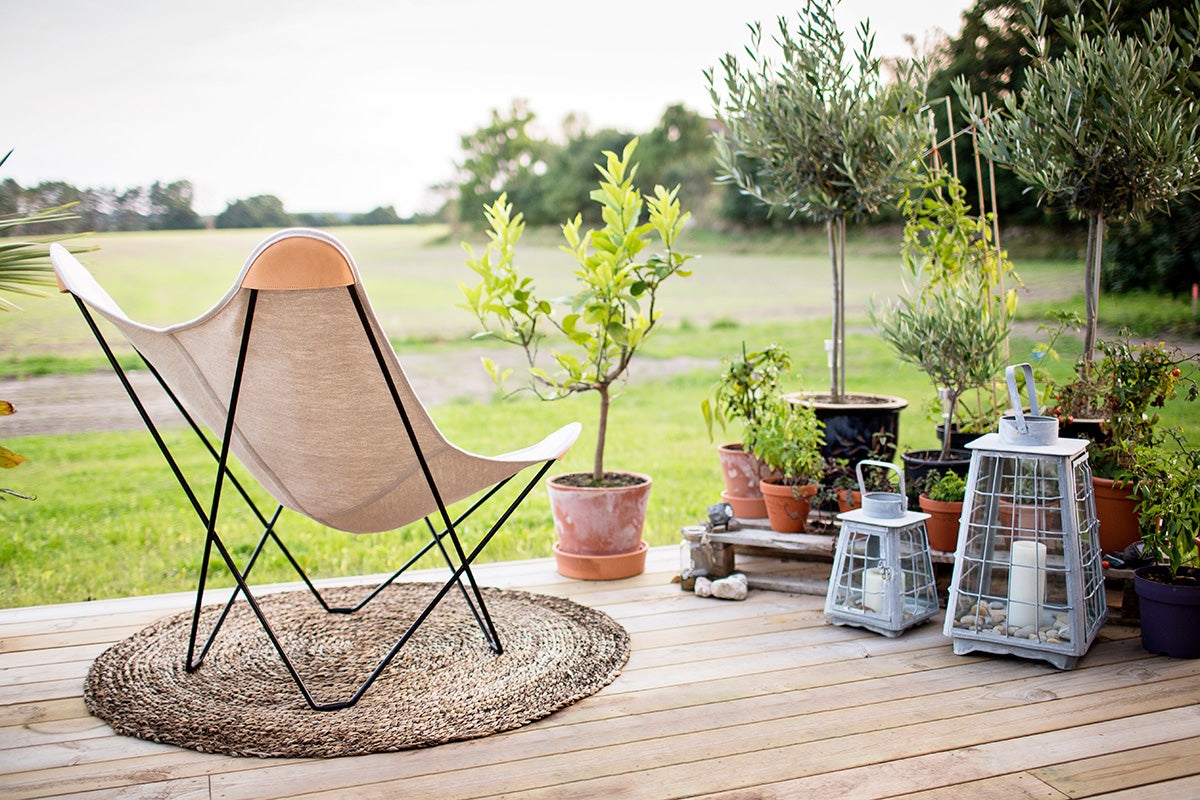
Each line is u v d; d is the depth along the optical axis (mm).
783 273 13453
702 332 11414
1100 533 2742
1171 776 1726
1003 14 7418
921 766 1787
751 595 2971
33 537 4199
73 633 2664
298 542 3982
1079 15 2879
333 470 2170
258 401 2047
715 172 15008
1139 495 2467
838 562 2652
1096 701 2082
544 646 2473
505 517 2371
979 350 3059
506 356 10789
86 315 2090
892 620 2527
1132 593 2578
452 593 2988
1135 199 2859
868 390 8086
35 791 1728
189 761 1855
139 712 2068
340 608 2816
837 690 2182
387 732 1959
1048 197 3041
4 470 5949
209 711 2082
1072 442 2430
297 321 1848
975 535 2412
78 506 4914
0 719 2070
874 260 13266
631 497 3145
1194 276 6254
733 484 3477
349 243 14805
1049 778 1729
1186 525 2316
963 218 3410
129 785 1753
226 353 1970
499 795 1701
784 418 3180
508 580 3170
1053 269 8055
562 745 1912
